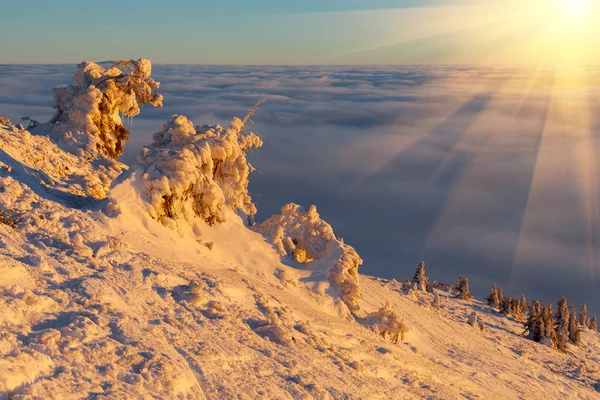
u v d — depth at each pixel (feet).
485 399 44.29
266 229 60.95
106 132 72.90
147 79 76.23
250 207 64.23
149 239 45.44
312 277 56.85
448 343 78.07
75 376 20.07
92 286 29.01
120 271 33.96
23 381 18.72
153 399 20.59
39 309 24.66
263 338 33.14
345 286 57.16
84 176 58.03
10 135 59.00
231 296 38.68
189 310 32.83
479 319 157.48
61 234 36.27
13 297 24.57
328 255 60.90
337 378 31.45
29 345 20.85
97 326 24.29
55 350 21.16
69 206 48.14
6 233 33.40
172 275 36.73
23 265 28.84
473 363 67.67
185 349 26.55
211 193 54.24
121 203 47.55
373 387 32.86
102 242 37.60
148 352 23.49
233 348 29.01
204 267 45.21
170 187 50.70
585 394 82.58
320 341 37.19
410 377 40.04
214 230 55.06
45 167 56.18
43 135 68.49
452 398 38.40
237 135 61.82
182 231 51.52
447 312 143.13
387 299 84.84
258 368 28.07
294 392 26.81
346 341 41.81
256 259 55.01
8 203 39.68
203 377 24.39
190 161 53.01
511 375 69.31
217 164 59.82
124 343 23.97
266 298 41.45
